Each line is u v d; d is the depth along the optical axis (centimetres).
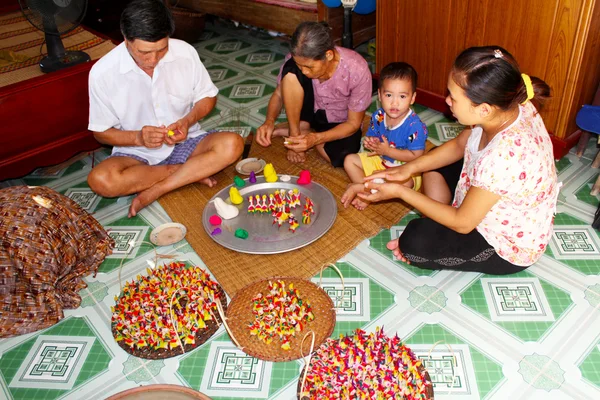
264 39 529
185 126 282
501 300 225
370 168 285
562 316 216
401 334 214
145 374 207
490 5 293
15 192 233
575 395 186
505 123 186
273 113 317
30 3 294
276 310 216
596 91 290
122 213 299
